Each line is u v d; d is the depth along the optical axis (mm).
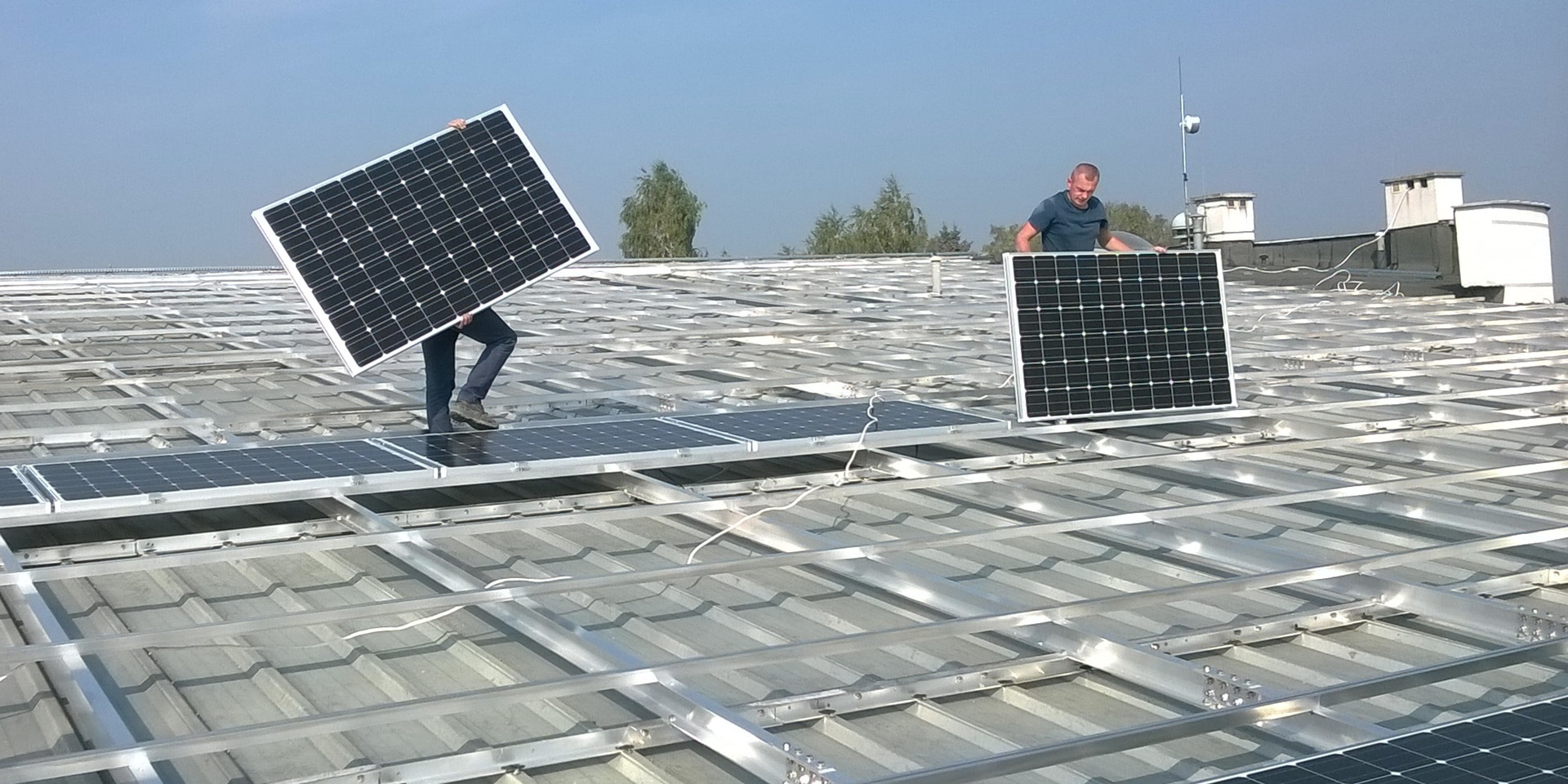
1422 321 19391
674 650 6477
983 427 9938
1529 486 9531
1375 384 13703
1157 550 7957
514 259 9992
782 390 13141
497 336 10055
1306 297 23000
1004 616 6012
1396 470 9977
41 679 5773
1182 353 10531
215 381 13688
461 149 10438
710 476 9484
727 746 4848
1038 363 9992
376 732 5434
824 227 83812
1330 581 6898
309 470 8234
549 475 8547
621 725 5371
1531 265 23891
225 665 6152
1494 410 11688
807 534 7543
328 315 9469
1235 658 6402
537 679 5977
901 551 7422
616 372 14242
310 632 6531
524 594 6164
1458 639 6582
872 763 5305
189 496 7543
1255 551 7164
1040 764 4516
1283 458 10367
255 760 5176
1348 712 5863
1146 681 5609
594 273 26797
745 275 26906
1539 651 5621
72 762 4332
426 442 9422
